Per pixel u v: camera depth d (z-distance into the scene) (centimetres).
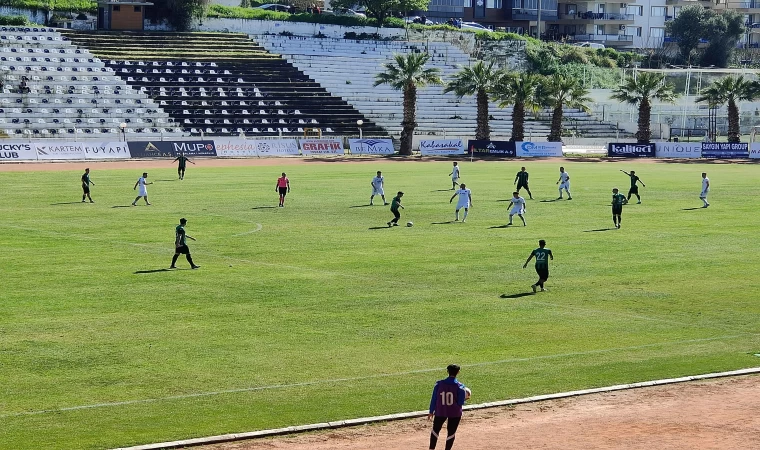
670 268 4109
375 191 6028
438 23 16500
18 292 3509
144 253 4309
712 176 8269
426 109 12650
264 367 2694
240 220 5328
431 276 3906
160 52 12419
